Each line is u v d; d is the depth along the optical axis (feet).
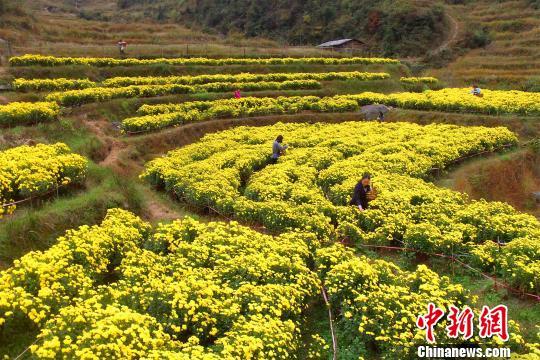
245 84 124.36
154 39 200.23
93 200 48.98
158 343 25.40
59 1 375.04
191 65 139.33
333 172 62.34
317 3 273.95
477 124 101.14
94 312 26.58
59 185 50.37
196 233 42.22
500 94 120.37
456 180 70.90
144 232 43.80
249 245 38.83
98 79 119.55
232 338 26.89
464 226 45.16
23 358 26.43
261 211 48.49
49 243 40.98
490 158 80.84
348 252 38.01
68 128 74.64
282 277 34.30
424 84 157.48
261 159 72.13
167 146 87.81
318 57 185.26
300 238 41.39
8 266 36.06
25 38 160.56
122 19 297.12
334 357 29.55
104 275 37.73
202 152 74.84
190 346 26.11
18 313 28.81
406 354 27.53
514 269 36.27
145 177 65.16
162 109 101.19
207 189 54.39
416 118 110.01
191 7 311.27
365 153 72.13
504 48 209.15
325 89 136.05
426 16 243.60
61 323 25.61
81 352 22.89
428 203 52.24
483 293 37.22
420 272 33.96
